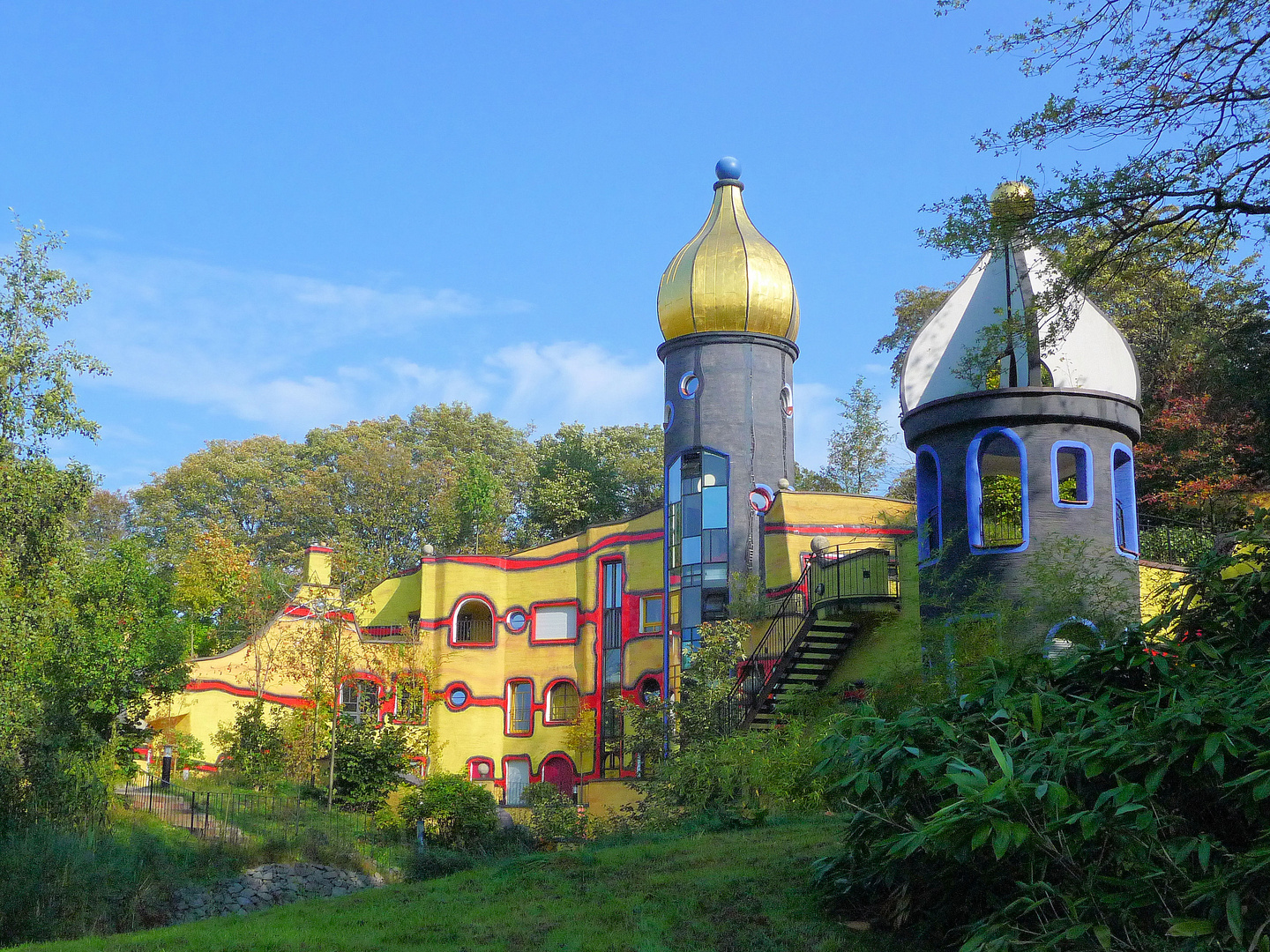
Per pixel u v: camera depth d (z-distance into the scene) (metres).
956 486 21.67
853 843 11.09
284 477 61.72
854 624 26.55
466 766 38.28
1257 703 9.27
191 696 35.25
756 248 36.06
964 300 23.50
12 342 22.23
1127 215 16.44
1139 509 28.39
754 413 35.19
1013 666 11.27
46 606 22.53
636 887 13.38
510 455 64.50
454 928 12.12
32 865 19.80
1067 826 9.20
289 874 23.73
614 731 36.44
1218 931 8.24
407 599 41.69
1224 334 26.64
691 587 34.50
